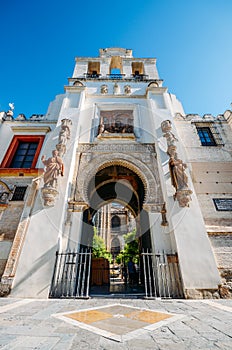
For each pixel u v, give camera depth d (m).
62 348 2.05
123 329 2.71
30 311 3.84
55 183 7.42
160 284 6.08
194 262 6.11
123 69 15.99
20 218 8.00
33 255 6.10
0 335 2.45
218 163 9.72
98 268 11.62
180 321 3.12
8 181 9.17
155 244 6.93
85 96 12.39
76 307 4.23
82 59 16.70
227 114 11.60
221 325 2.89
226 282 6.01
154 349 2.05
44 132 11.31
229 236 7.07
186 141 10.66
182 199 7.23
